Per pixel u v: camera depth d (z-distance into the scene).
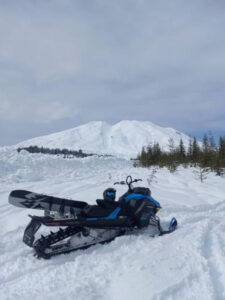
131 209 4.20
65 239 4.07
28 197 3.67
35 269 3.18
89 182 10.12
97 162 19.73
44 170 13.87
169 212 5.87
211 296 2.19
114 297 2.38
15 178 11.58
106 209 4.02
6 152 15.19
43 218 3.61
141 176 12.75
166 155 22.55
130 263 3.11
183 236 3.90
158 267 2.85
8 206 6.44
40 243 3.53
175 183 11.12
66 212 3.81
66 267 3.16
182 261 2.95
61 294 2.48
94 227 3.80
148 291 2.34
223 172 14.69
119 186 8.96
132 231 4.27
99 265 3.17
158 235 4.18
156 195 7.81
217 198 7.72
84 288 2.56
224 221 4.82
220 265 2.81
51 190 8.31
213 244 3.49
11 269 3.21
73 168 15.79
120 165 22.11
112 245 3.75
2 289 2.72
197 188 9.73
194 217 5.22
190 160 23.08
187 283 2.44
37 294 2.54
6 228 4.98
